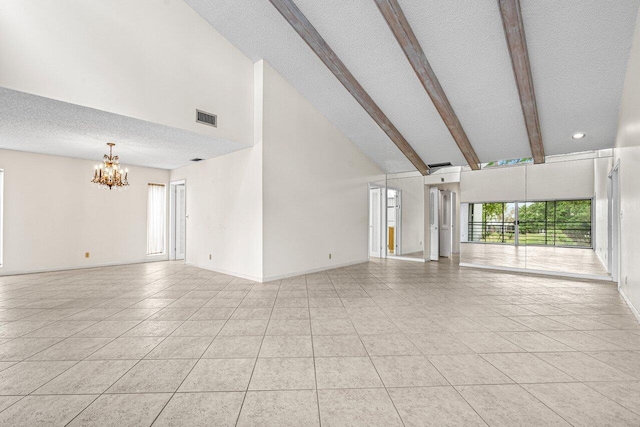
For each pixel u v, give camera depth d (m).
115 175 6.16
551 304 4.32
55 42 3.58
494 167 7.44
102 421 1.81
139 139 5.42
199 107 5.05
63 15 3.65
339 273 6.71
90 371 2.40
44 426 1.76
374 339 3.06
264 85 5.71
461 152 7.38
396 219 9.34
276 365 2.52
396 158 8.46
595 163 6.20
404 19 4.11
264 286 5.38
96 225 7.36
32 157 6.38
